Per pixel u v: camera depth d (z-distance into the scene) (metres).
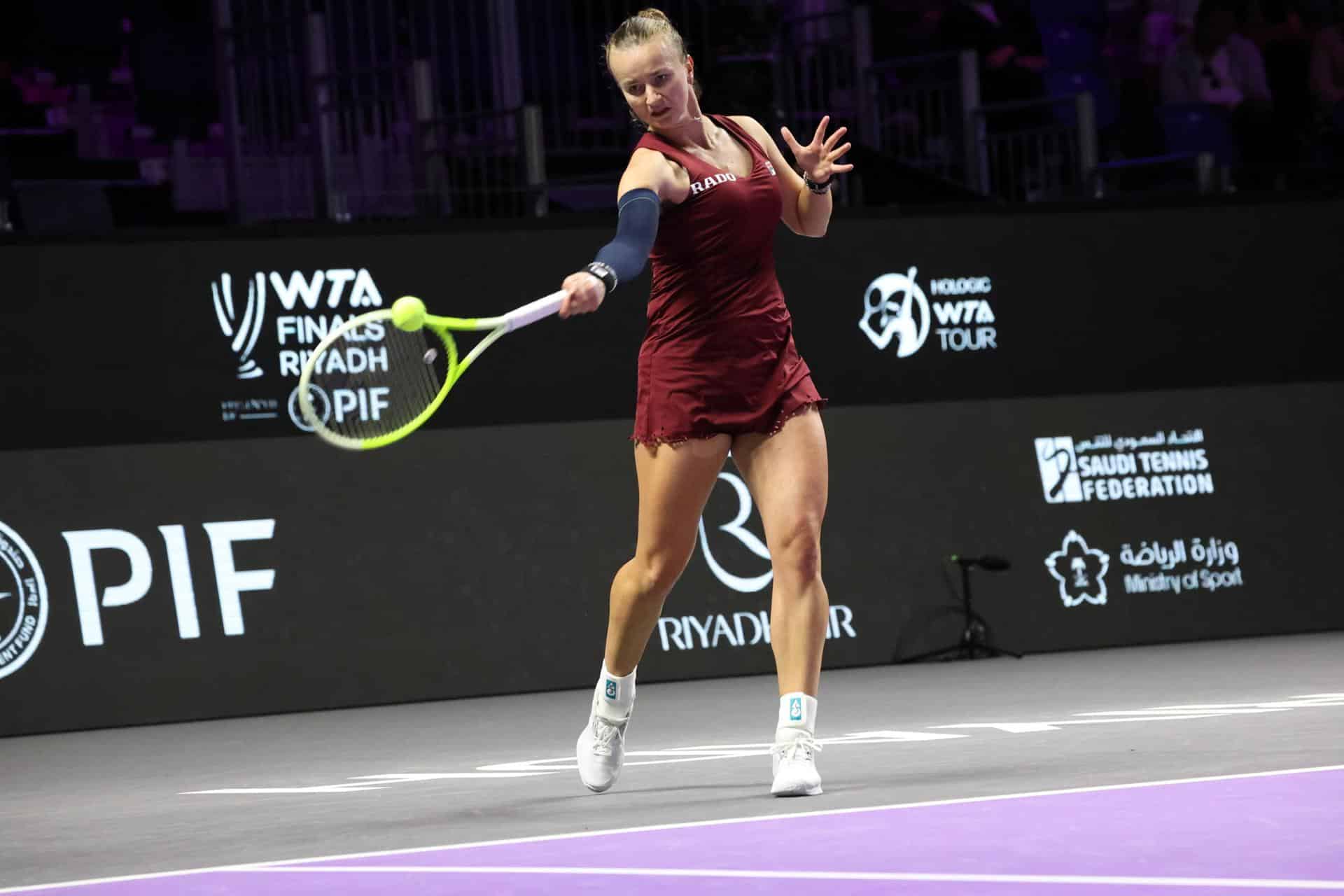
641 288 31.30
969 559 30.72
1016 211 32.91
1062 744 17.08
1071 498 32.16
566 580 29.67
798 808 13.23
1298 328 34.28
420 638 28.77
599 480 30.19
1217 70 43.03
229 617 27.92
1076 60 44.72
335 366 13.29
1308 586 33.00
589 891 10.05
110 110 40.12
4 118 39.03
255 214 34.38
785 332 14.66
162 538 27.81
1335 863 9.77
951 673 28.33
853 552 30.94
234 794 17.55
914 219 32.31
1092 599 31.91
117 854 13.30
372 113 36.97
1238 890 9.14
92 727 27.05
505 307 30.19
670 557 14.84
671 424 14.56
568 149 38.06
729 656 29.92
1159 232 33.62
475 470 29.56
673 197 14.12
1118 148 42.78
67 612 27.19
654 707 25.31
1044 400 32.41
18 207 34.53
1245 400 33.41
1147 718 19.53
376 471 29.08
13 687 26.81
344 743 22.84
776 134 36.28
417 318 12.23
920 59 39.31
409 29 38.22
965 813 12.38
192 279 28.67
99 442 28.25
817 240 31.70
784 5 42.44
